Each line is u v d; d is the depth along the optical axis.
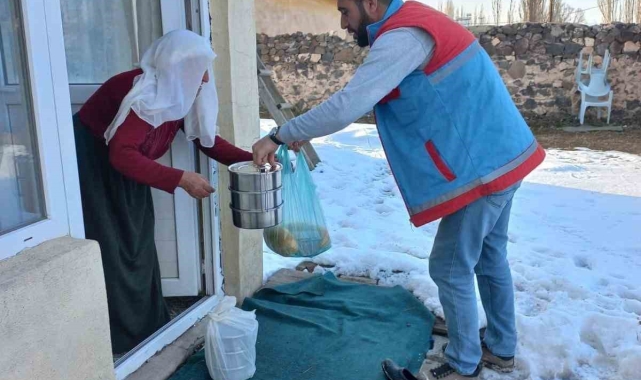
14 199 1.81
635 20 18.58
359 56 11.87
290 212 2.73
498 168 2.16
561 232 4.68
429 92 2.13
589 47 10.50
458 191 2.17
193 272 3.00
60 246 1.84
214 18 2.85
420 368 2.61
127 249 2.61
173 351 2.64
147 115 2.28
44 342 1.73
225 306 2.49
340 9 2.28
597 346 2.78
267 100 6.85
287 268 3.75
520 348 2.69
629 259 4.06
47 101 1.81
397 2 2.22
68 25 2.82
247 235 3.22
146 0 2.75
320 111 2.15
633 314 3.04
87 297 1.89
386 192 6.16
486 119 2.16
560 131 10.16
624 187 6.20
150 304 2.79
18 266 1.69
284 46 12.26
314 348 2.72
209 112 2.60
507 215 2.43
